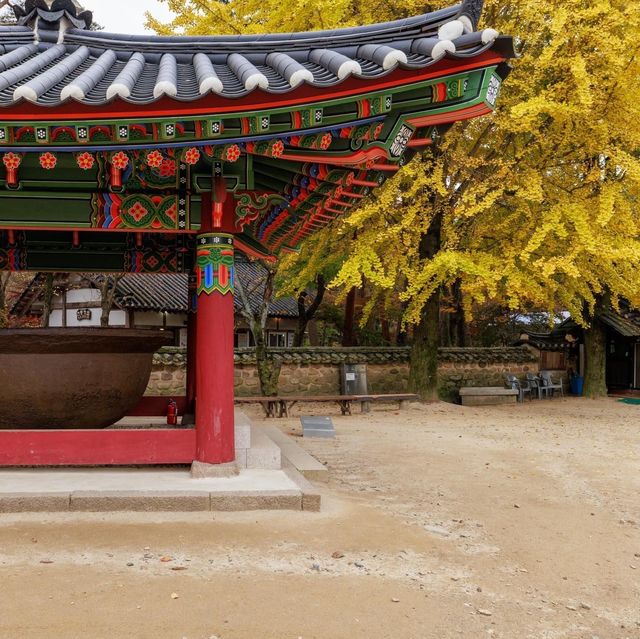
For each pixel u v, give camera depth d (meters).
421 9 12.93
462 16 4.67
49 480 5.87
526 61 12.45
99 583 3.86
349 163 5.18
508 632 3.61
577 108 11.36
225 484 5.80
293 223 7.08
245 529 5.01
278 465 6.63
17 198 5.64
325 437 10.80
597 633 3.71
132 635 3.24
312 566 4.33
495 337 25.80
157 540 4.67
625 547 5.35
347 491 6.84
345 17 12.84
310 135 4.98
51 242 8.64
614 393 21.20
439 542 5.14
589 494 7.21
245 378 16.53
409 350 17.95
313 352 17.00
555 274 14.30
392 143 5.01
